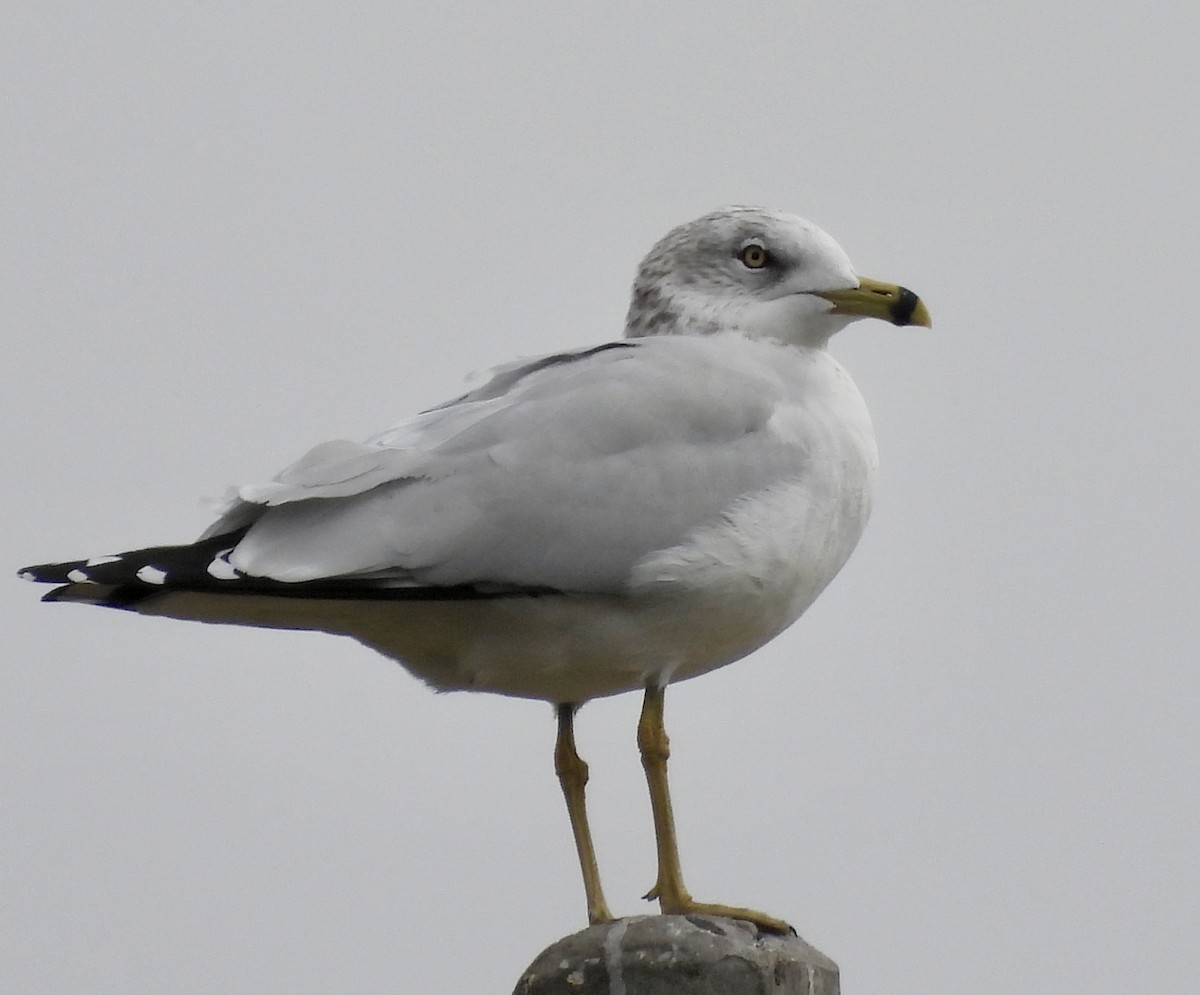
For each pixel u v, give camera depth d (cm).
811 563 1241
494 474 1171
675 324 1341
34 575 1158
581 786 1298
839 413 1275
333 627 1230
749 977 995
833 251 1332
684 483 1189
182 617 1225
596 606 1191
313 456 1193
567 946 1027
